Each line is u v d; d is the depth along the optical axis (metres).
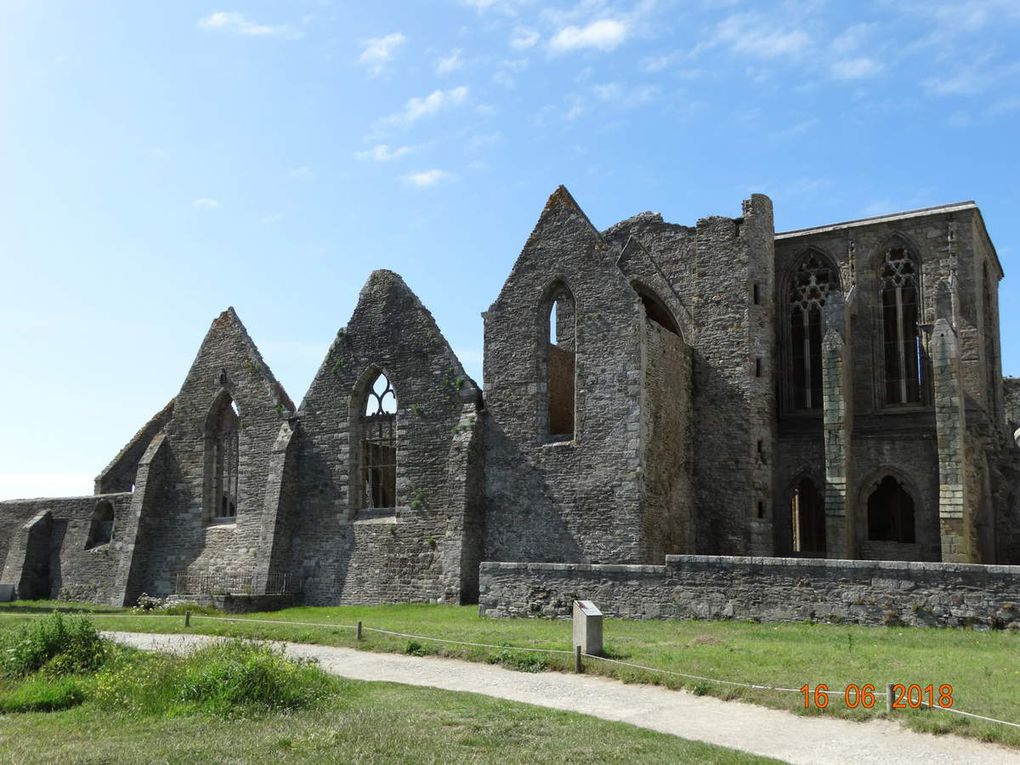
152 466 47.44
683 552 36.09
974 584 22.42
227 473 46.62
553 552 34.59
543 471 35.41
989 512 36.31
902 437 37.06
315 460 41.66
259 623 29.14
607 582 27.00
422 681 19.22
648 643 21.70
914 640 21.06
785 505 38.97
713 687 17.09
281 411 43.81
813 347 41.19
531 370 36.56
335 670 20.64
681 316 39.34
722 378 37.94
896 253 40.50
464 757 13.05
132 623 30.48
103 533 51.47
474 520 36.03
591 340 35.25
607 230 43.28
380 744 13.79
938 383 33.97
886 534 41.94
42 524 52.19
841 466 35.38
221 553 44.31
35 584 51.44
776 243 42.25
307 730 14.70
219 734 14.72
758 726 14.90
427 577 37.44
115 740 14.54
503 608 28.62
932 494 36.28
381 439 40.62
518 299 37.41
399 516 38.75
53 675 19.72
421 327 39.84
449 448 37.97
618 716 15.84
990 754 13.02
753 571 24.94
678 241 40.56
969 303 38.50
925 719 14.31
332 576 39.94
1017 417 46.53
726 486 37.06
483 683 18.81
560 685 18.36
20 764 13.10
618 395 34.25
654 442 34.75
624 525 33.28
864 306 40.16
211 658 18.98
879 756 13.07
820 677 17.20
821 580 24.08
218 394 46.53
